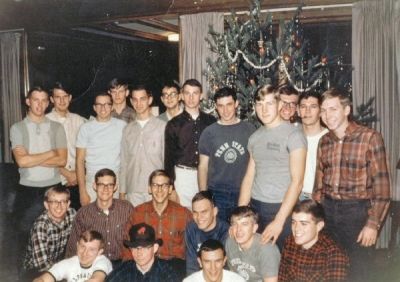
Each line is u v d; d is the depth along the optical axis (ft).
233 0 19.40
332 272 9.62
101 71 29.27
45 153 15.97
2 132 25.85
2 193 21.11
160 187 13.07
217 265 10.39
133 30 27.14
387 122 18.28
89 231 12.24
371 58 18.31
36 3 23.41
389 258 16.44
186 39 20.47
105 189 13.53
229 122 13.57
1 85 25.73
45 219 13.71
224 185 13.56
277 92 11.69
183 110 15.21
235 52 15.28
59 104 17.66
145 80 30.04
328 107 10.96
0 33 25.44
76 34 26.73
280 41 14.49
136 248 11.35
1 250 16.38
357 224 10.99
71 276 12.21
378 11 18.06
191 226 12.69
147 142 15.40
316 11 20.66
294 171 11.28
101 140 15.96
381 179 10.73
